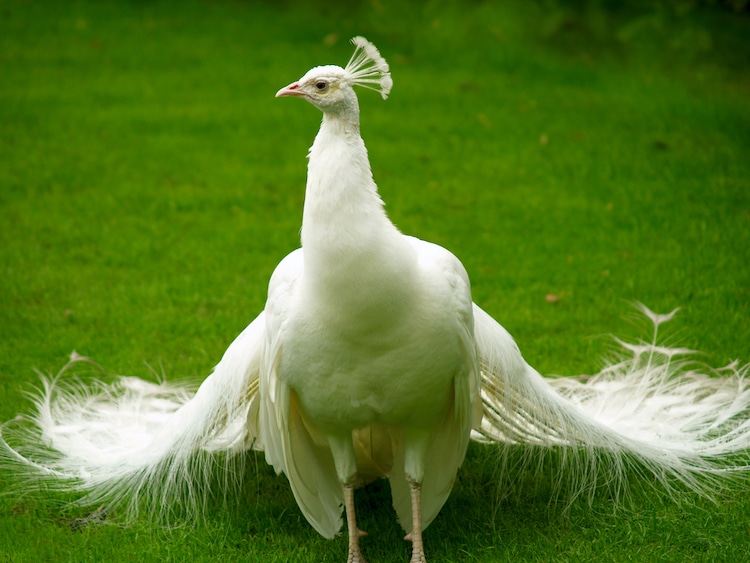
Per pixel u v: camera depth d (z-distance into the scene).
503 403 7.21
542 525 7.02
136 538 6.95
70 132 16.14
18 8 23.05
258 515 7.30
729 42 19.22
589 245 12.03
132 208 13.50
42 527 7.11
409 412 6.28
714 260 11.36
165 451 7.36
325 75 5.80
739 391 8.05
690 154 14.76
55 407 8.41
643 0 19.56
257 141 15.91
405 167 14.73
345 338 5.85
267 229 12.87
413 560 6.47
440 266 6.17
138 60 19.80
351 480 6.61
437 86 18.17
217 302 10.85
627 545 6.66
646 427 7.77
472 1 20.78
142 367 9.41
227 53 20.14
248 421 7.26
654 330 9.67
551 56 19.44
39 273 11.55
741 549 6.45
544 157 14.93
